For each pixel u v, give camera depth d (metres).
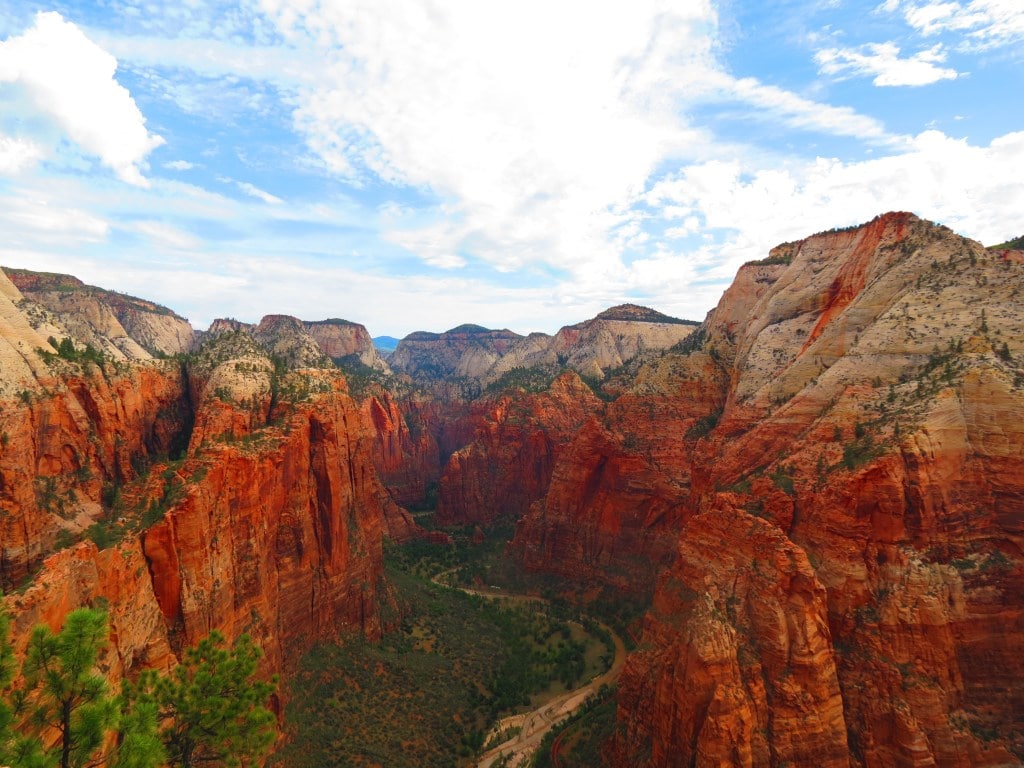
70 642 20.48
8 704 19.44
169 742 27.61
